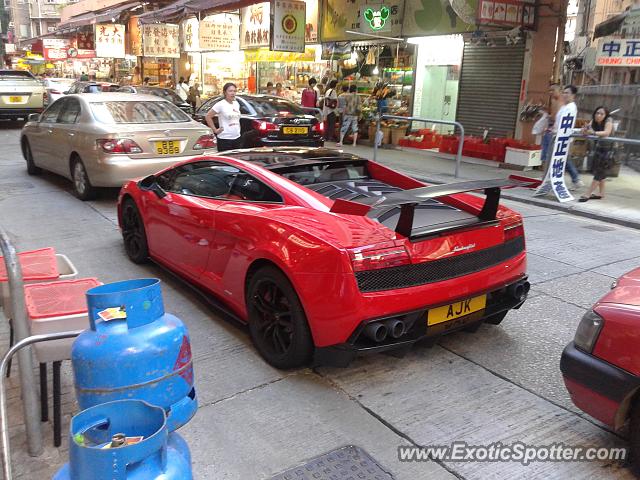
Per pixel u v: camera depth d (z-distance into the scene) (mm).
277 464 2750
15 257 2551
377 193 4168
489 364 3809
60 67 45250
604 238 7242
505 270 3744
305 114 12336
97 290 2215
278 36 15203
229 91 8766
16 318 2574
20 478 2586
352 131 15875
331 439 2955
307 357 3461
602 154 9055
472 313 3643
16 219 7199
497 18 11398
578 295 5141
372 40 15914
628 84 11969
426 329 3396
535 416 3215
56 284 3133
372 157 13430
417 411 3229
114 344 2006
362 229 3324
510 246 3865
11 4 75625
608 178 11164
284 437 2963
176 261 4723
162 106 8633
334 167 4535
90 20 27500
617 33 11281
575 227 7801
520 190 9867
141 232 5348
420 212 3904
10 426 2971
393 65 15703
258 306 3688
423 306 3283
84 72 40656
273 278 3482
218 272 4109
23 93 17281
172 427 2096
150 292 2090
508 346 4082
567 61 12844
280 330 3596
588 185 10398
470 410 3256
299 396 3348
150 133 7680
